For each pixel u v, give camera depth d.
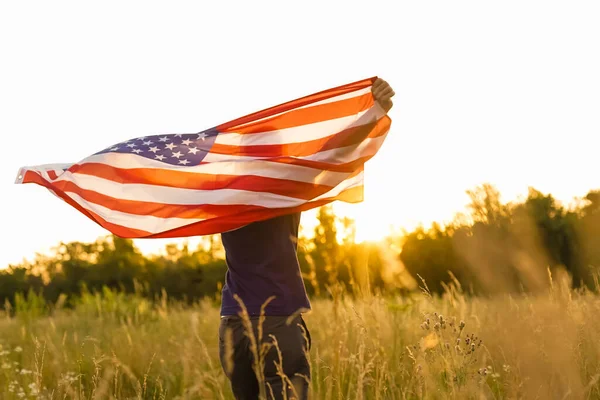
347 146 3.46
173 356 5.56
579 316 3.93
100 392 3.92
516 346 3.66
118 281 31.58
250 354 3.06
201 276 28.69
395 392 3.75
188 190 3.59
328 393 3.56
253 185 3.35
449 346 3.20
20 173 3.99
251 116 3.86
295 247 3.18
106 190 3.74
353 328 4.56
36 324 8.91
